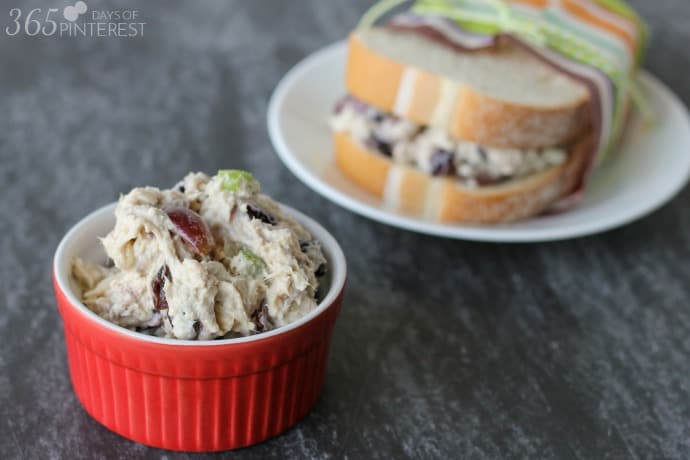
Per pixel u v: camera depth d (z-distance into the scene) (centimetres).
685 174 61
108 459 44
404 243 58
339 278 45
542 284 56
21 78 69
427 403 48
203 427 44
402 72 58
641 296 56
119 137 64
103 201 58
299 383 45
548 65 60
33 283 52
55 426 45
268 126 67
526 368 51
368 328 52
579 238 60
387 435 46
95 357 43
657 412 49
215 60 75
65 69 71
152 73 72
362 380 49
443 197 58
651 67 83
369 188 60
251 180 45
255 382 43
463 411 48
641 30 70
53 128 64
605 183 62
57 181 60
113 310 43
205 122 66
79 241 45
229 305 42
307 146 61
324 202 60
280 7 87
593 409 49
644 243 60
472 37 63
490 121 57
